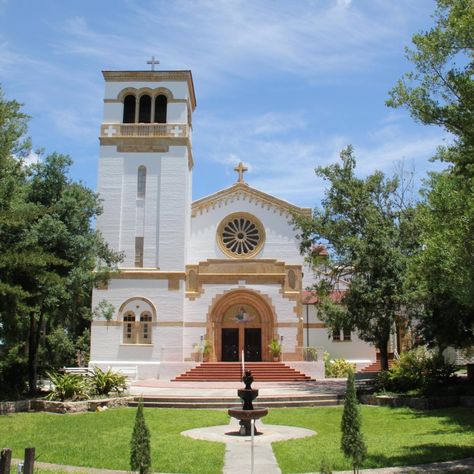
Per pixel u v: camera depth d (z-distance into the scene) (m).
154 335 40.53
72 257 29.11
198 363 39.41
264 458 15.49
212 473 13.70
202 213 45.56
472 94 15.20
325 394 28.92
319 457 15.22
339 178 33.97
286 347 40.69
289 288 41.47
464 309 25.72
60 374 29.83
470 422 20.55
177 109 43.69
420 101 16.03
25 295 23.30
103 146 43.12
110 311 35.03
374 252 30.08
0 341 26.94
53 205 26.80
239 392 20.23
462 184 15.24
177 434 19.53
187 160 43.62
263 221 45.25
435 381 27.25
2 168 25.25
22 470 11.35
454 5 15.45
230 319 41.78
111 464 14.77
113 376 28.17
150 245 41.88
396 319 30.86
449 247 14.20
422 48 15.91
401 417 22.30
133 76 44.09
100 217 42.06
